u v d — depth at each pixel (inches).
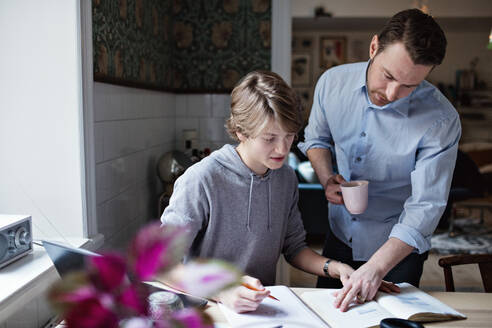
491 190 208.4
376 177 63.1
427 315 43.1
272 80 46.8
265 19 129.1
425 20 46.7
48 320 56.3
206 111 133.6
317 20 252.1
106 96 80.3
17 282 48.1
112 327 21.0
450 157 56.4
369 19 247.0
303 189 160.9
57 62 66.9
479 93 293.9
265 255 54.6
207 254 52.4
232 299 43.5
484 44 291.6
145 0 104.3
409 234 52.2
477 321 43.6
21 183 69.1
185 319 22.5
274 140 46.4
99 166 77.4
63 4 65.7
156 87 112.0
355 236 66.5
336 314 44.3
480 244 169.8
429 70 47.8
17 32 66.6
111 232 84.0
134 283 23.0
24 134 68.4
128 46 92.7
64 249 33.8
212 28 130.8
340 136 65.1
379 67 50.5
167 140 125.6
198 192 49.4
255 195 52.2
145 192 106.3
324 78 65.7
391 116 58.6
